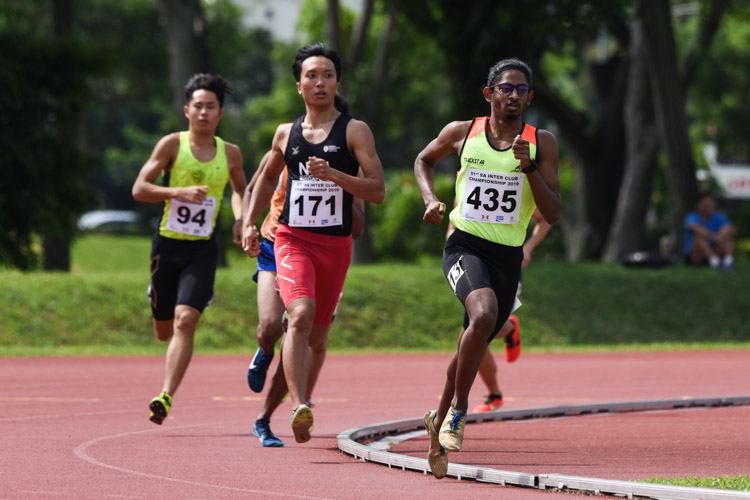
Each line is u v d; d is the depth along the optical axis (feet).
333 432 75.56
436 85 520.83
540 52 268.00
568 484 47.91
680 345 194.08
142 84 579.89
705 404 93.81
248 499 45.44
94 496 45.75
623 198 281.74
